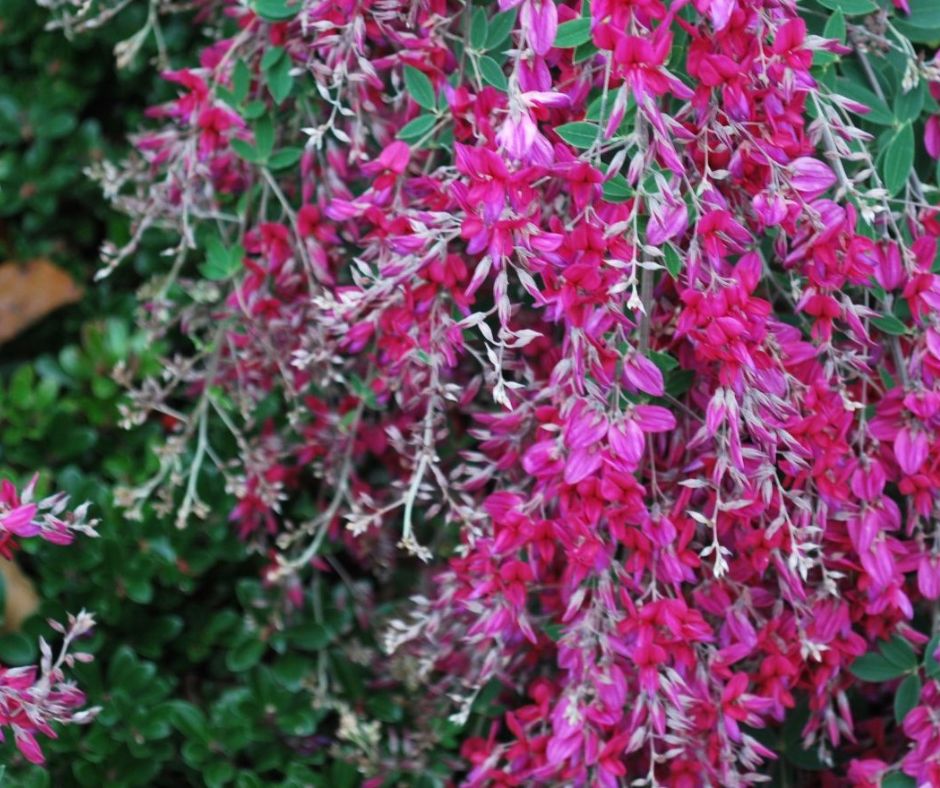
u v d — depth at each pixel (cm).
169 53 112
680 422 91
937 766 89
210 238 98
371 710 101
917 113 90
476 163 83
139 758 98
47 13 111
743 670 94
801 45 84
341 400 102
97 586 100
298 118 98
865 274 86
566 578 91
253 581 103
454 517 94
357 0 89
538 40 83
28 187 111
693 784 90
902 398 88
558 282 85
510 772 93
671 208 84
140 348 106
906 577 95
